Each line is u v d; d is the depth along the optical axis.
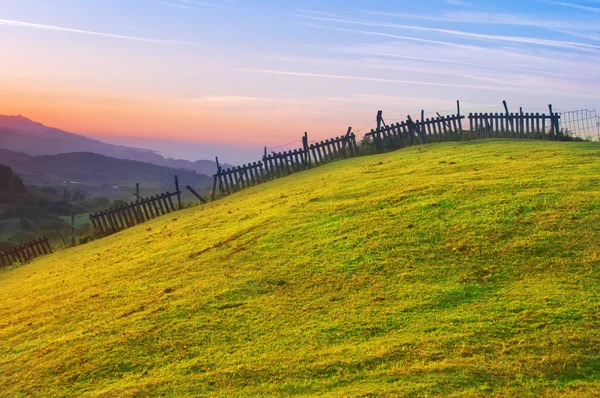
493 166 18.16
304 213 16.23
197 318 10.67
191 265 14.03
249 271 12.61
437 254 11.74
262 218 16.81
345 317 9.86
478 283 10.41
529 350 8.21
